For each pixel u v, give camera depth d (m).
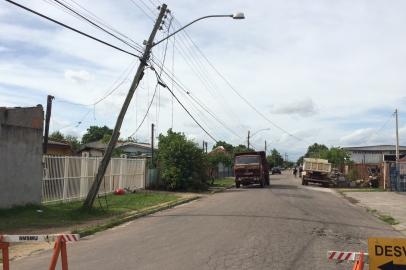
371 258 6.21
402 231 16.25
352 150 94.75
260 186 42.09
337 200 29.16
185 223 16.44
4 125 17.42
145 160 35.22
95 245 12.34
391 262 6.15
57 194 21.41
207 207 22.34
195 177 36.25
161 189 35.94
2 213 16.88
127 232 14.79
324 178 47.44
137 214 19.14
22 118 19.83
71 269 9.34
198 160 37.00
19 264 10.08
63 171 21.89
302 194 32.09
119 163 29.80
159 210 21.55
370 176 49.00
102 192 27.02
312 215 18.95
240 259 10.15
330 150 69.81
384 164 44.56
